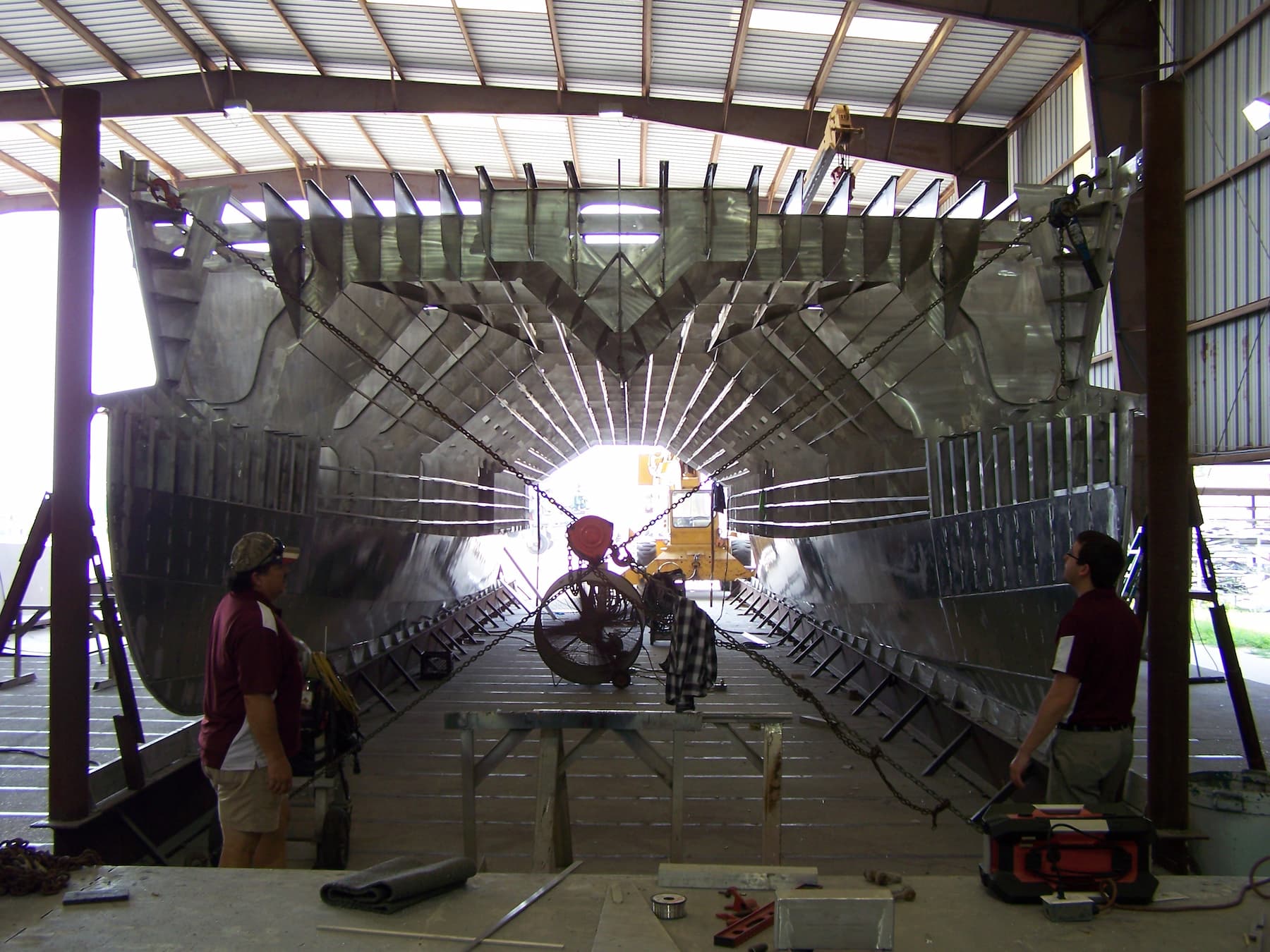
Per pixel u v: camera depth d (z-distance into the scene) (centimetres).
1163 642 475
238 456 728
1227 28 1202
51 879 337
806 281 736
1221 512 2098
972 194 780
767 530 1439
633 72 1670
